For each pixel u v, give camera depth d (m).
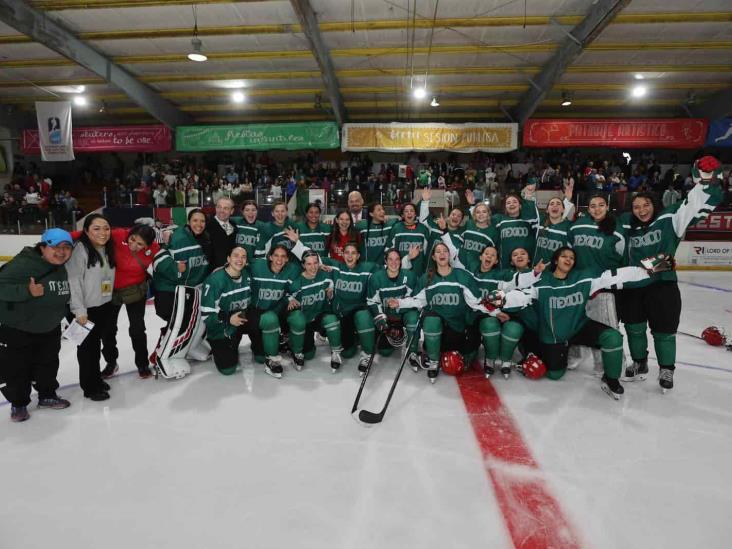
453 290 3.95
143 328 3.96
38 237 12.86
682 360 4.47
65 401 3.47
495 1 9.07
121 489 2.50
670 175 14.54
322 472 2.63
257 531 2.19
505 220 5.06
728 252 11.33
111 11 9.59
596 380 3.92
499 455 2.79
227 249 4.89
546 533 2.17
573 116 16.09
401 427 3.13
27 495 2.46
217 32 10.34
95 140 15.34
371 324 4.11
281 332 4.51
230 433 3.07
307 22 9.04
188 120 16.39
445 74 12.77
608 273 3.58
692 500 2.39
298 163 17.50
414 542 2.11
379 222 5.53
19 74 13.26
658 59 11.81
